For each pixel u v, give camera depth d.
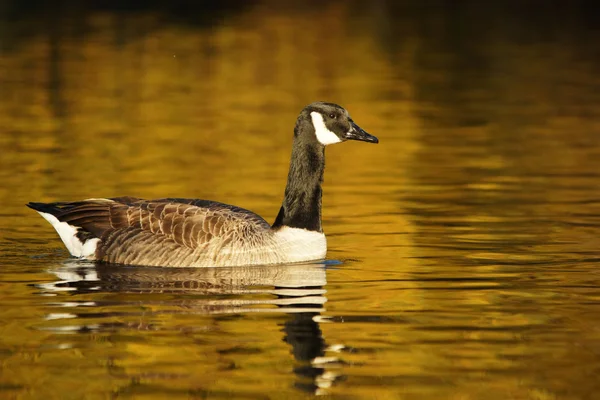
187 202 15.15
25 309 12.21
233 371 10.18
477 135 27.38
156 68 39.25
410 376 10.08
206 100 32.72
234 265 14.41
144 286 13.33
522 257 15.24
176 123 28.70
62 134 26.88
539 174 22.28
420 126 28.80
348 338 11.21
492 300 12.79
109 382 9.88
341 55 43.50
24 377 10.02
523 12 58.03
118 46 44.53
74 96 33.25
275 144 25.69
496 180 21.73
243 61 41.31
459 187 21.08
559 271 14.34
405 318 11.98
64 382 9.90
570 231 17.05
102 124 28.48
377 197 20.22
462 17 56.22
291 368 10.28
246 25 52.22
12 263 14.66
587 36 49.00
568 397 9.53
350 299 12.82
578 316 12.04
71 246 15.07
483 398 9.54
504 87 35.84
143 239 14.51
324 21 54.44
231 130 27.67
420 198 20.05
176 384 9.86
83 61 40.47
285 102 32.38
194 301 12.62
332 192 20.80
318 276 14.06
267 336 11.23
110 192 20.11
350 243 16.34
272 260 14.69
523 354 10.69
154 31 49.34
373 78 37.78
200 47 44.78
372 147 25.91
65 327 11.49
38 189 20.28
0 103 31.81
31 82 35.81
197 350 10.77
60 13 55.22
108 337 11.16
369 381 9.93
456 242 16.36
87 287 13.26
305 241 15.02
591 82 36.50
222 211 14.84
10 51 42.62
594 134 27.22
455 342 11.09
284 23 53.41
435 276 14.11
